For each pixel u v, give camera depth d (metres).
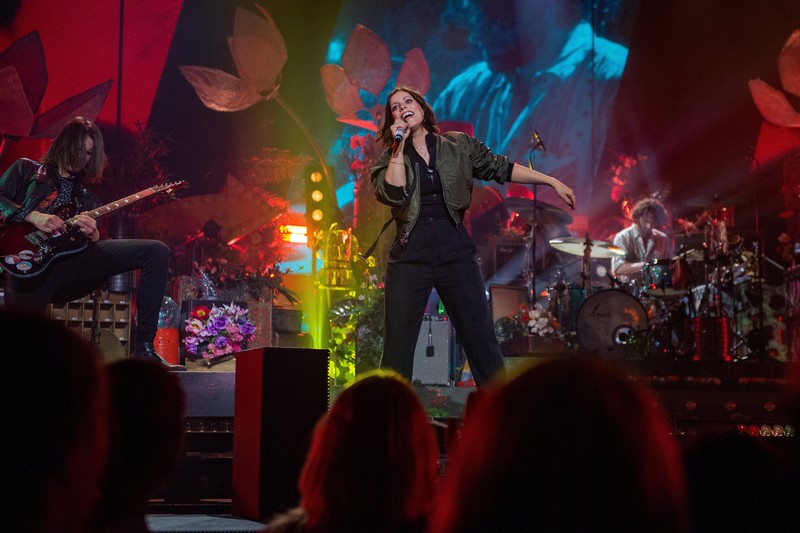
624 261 11.98
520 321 9.46
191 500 6.42
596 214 14.90
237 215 12.79
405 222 5.64
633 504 1.22
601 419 1.23
